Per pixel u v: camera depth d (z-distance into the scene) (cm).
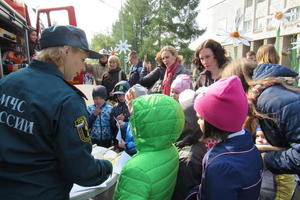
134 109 130
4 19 304
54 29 126
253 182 119
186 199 137
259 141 159
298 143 126
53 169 119
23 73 122
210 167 117
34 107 112
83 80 562
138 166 124
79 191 152
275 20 542
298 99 130
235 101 118
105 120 333
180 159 145
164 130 127
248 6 2195
